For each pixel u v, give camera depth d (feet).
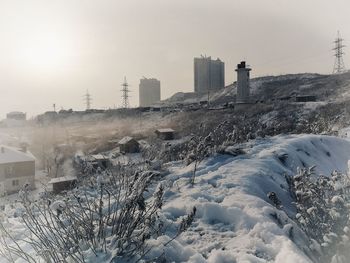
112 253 11.04
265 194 21.21
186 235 14.38
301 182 20.01
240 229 14.92
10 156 156.56
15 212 21.33
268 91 353.31
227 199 17.99
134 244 12.05
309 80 345.72
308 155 35.37
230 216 15.96
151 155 28.04
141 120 264.93
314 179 26.18
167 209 16.88
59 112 410.72
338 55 350.64
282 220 16.24
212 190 20.33
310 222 15.23
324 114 131.95
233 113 197.47
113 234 12.25
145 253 11.18
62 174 138.92
